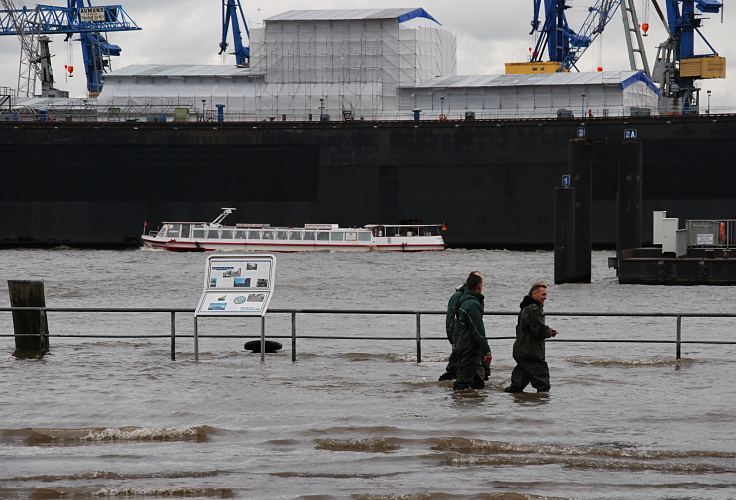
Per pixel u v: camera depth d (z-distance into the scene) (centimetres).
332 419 5803
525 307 6384
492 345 9062
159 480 4681
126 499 4444
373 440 5272
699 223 18188
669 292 15575
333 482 4638
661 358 8038
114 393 6575
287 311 7650
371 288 17400
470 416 5822
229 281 7669
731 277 16488
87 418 5891
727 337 9888
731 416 5834
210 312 7581
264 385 6806
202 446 5275
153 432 5447
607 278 18375
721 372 7300
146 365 7681
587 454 5053
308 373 7288
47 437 5403
